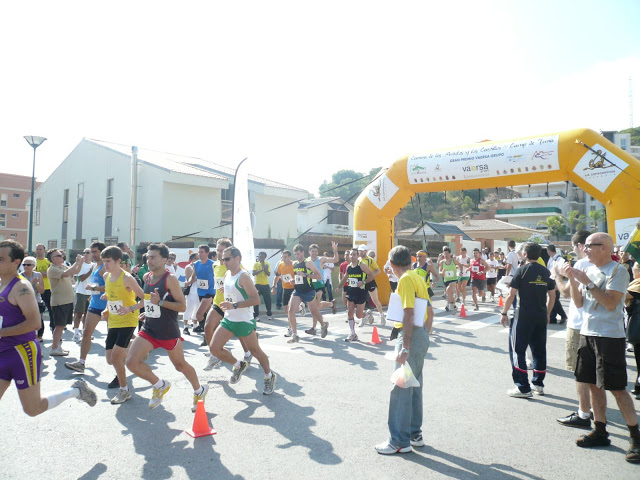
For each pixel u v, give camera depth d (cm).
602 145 1224
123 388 552
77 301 930
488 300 1852
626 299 571
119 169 2578
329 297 1625
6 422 483
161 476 365
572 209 7106
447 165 1453
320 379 657
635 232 554
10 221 7619
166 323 495
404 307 409
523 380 586
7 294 373
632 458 398
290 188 2891
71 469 377
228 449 418
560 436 457
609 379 409
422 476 369
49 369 706
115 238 2569
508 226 5503
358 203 1678
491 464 393
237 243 966
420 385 432
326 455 406
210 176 2480
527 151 1312
